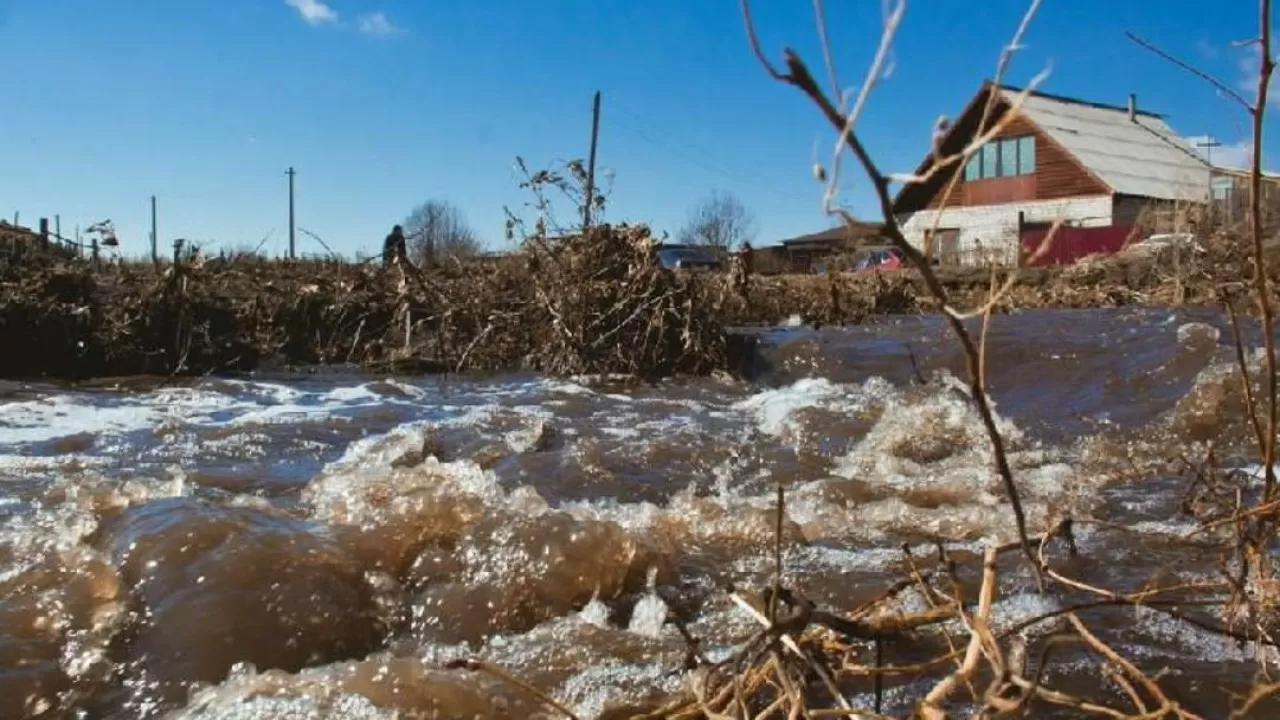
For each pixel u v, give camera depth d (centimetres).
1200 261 1221
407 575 376
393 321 1245
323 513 435
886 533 480
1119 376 794
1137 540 441
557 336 1097
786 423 745
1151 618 342
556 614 364
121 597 346
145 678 310
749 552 446
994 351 890
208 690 292
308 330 1229
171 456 654
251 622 329
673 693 300
